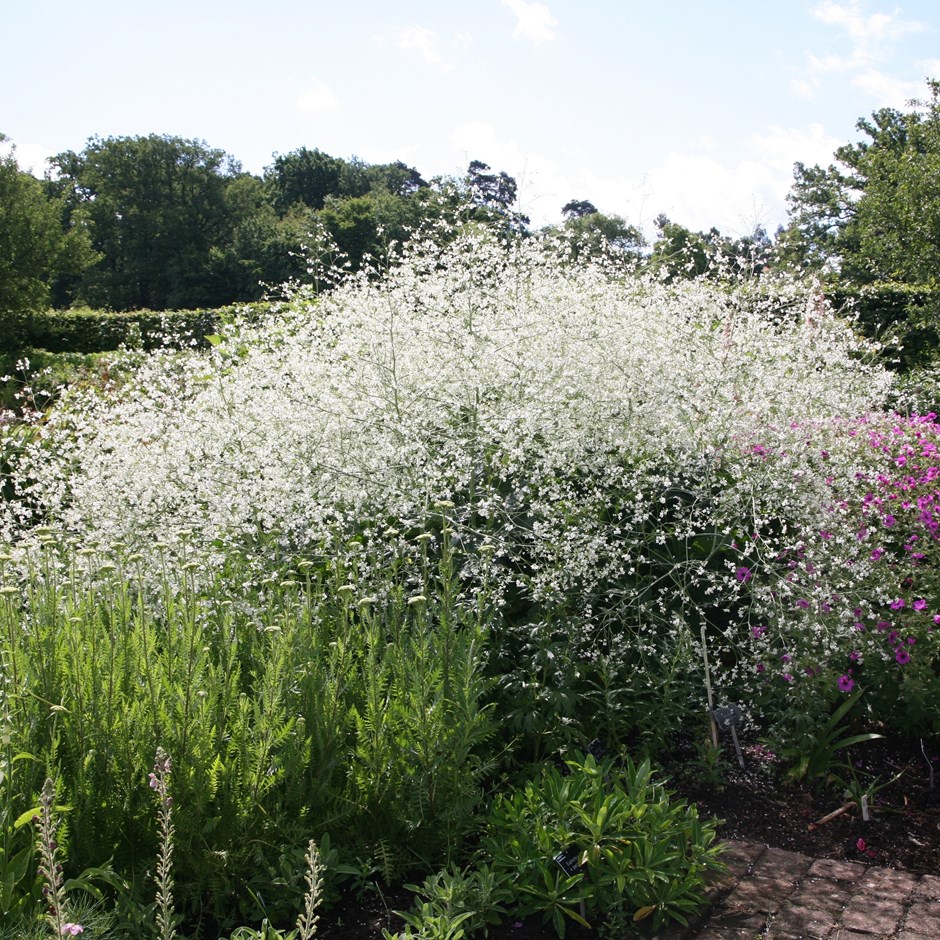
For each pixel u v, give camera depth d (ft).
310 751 9.33
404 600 11.68
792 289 19.62
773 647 13.05
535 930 8.81
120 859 8.55
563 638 12.82
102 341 79.71
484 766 10.22
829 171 91.20
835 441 14.89
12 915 7.15
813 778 11.95
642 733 12.38
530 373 14.66
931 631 12.69
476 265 17.11
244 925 8.57
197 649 9.48
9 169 89.61
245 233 153.89
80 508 15.08
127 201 179.22
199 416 15.28
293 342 16.81
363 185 206.69
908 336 45.14
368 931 8.63
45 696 8.85
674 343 16.47
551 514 13.00
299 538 13.48
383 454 13.25
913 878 9.87
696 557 14.12
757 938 8.71
